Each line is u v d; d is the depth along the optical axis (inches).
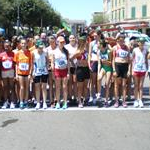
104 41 478.9
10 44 478.9
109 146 319.9
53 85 486.9
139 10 3061.0
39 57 464.1
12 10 2203.5
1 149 313.6
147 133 359.3
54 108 472.1
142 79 474.3
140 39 469.1
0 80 483.5
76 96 502.0
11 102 477.1
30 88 498.9
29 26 2415.1
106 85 481.7
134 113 443.5
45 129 374.6
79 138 343.6
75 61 481.7
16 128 379.9
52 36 476.7
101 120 409.7
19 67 467.8
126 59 471.5
